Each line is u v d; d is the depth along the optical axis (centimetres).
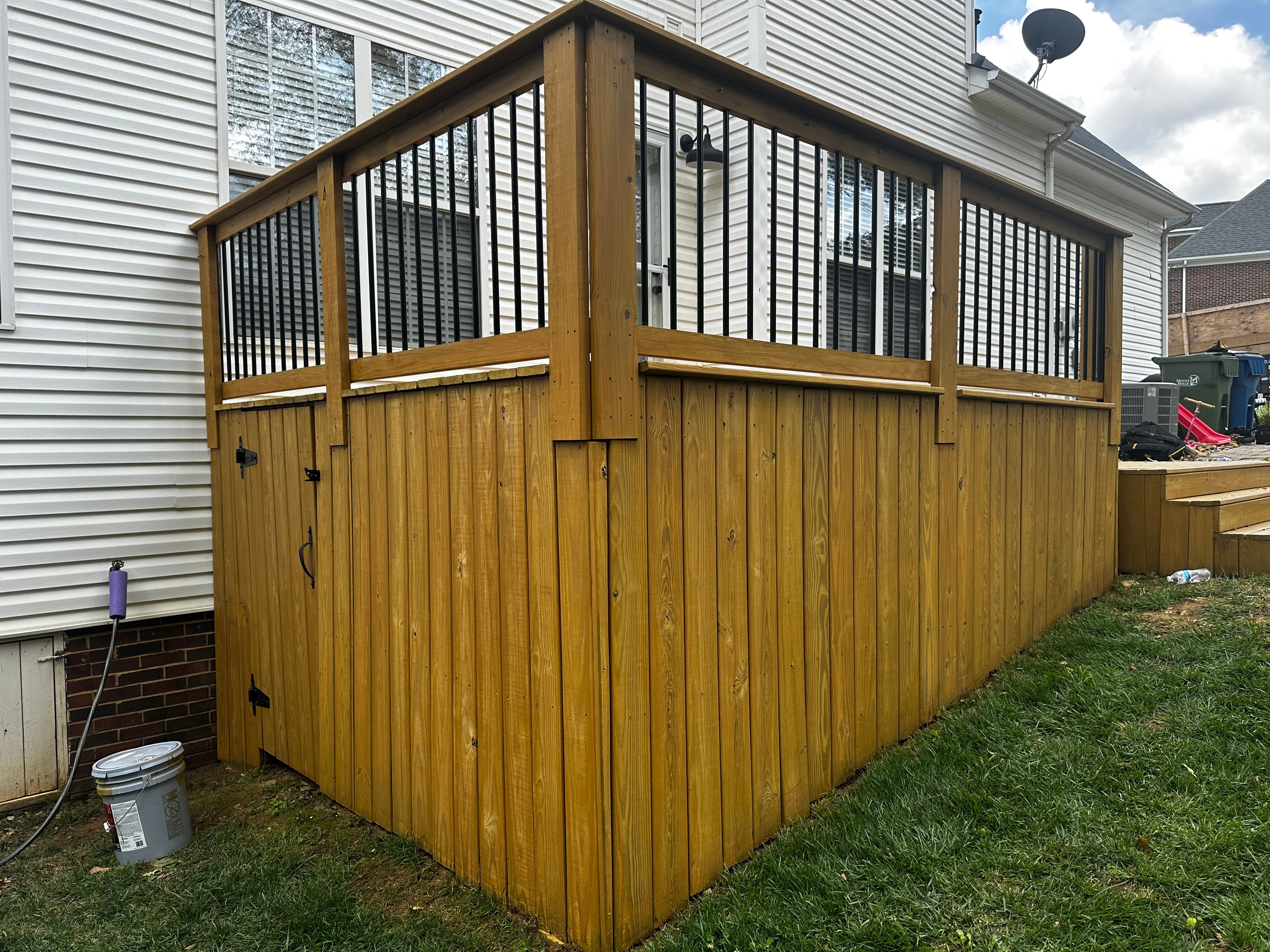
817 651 282
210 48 396
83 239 365
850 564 296
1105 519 455
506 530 234
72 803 368
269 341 431
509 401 229
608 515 207
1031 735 298
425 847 278
